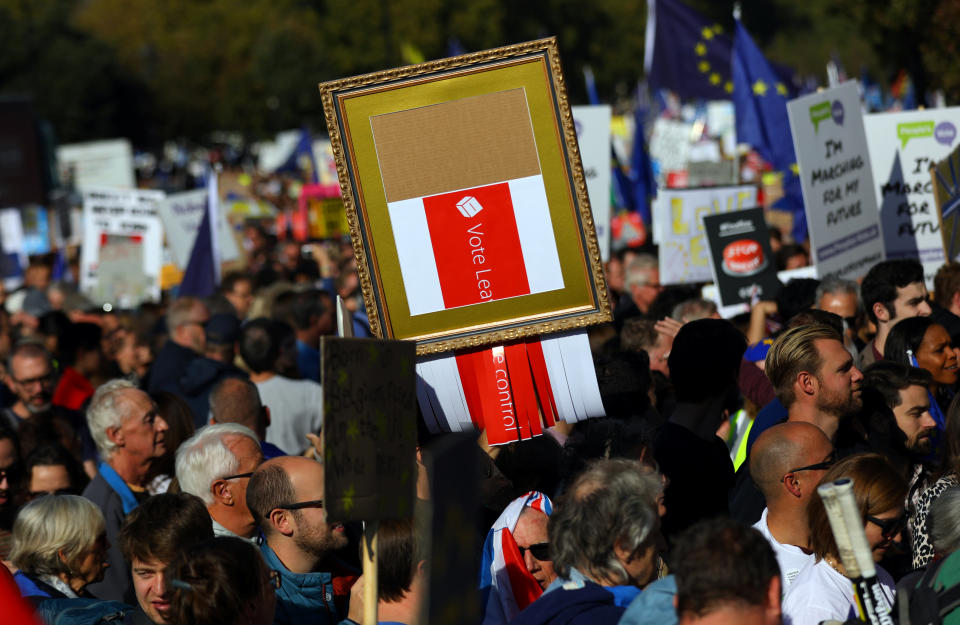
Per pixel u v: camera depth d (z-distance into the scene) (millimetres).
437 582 8797
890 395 18641
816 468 14211
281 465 14977
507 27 196375
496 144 14328
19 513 16312
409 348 11398
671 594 11125
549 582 14711
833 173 27734
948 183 29203
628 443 15625
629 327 24828
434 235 14414
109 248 49906
